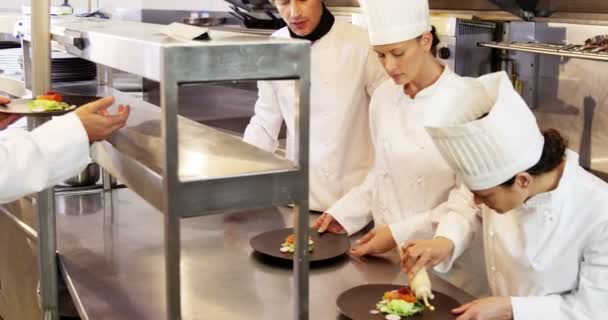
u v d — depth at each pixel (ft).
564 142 5.44
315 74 8.54
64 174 5.29
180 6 17.70
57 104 6.56
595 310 5.23
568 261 5.48
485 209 6.07
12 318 9.13
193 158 4.77
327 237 7.11
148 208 8.63
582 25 10.13
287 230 7.16
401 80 6.81
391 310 5.35
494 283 6.17
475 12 11.91
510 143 5.03
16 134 5.21
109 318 5.66
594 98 9.98
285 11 8.40
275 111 9.11
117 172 5.32
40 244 7.11
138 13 17.56
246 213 8.17
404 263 5.96
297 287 4.79
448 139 5.14
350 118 8.58
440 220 6.50
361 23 11.09
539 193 5.35
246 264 6.59
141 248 7.28
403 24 6.58
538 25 10.70
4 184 5.01
